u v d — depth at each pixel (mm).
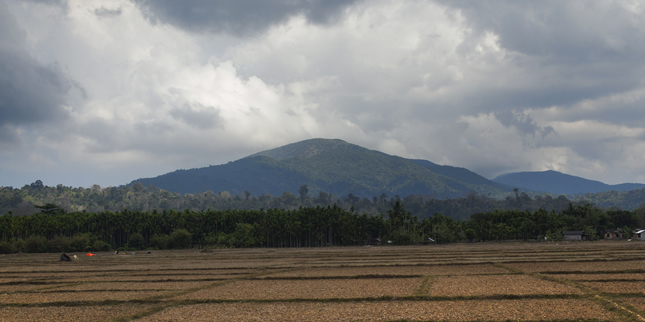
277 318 39625
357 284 60156
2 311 45438
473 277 63406
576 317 36594
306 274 74000
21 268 99500
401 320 37344
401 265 86562
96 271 88500
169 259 129375
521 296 45844
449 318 37500
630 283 52750
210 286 61375
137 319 40562
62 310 45469
